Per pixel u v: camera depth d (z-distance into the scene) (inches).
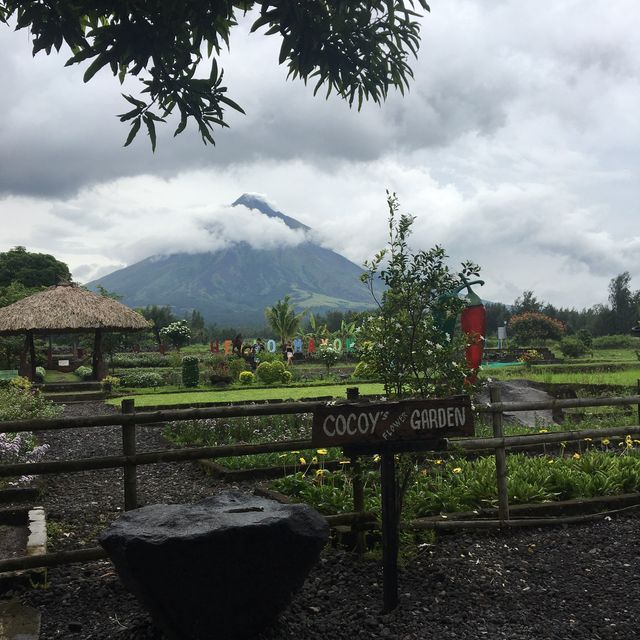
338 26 220.1
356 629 158.2
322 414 166.1
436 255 197.2
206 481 332.5
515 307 3080.7
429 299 198.2
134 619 162.7
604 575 189.6
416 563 195.9
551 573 191.3
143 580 141.5
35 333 1115.3
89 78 215.2
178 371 1310.3
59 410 597.3
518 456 309.4
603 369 1085.8
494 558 201.8
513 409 238.1
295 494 258.7
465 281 197.5
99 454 421.1
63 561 180.9
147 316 2778.1
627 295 2908.5
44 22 209.3
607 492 256.4
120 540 142.2
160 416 196.4
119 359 1612.9
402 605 170.4
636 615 164.2
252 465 339.6
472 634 155.8
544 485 256.5
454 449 223.1
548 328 1994.3
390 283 198.7
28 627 159.5
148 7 208.1
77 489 321.1
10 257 2506.2
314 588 180.2
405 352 197.2
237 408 200.8
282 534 148.0
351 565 194.7
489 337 2261.3
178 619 144.8
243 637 149.7
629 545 213.2
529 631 157.2
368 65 242.1
